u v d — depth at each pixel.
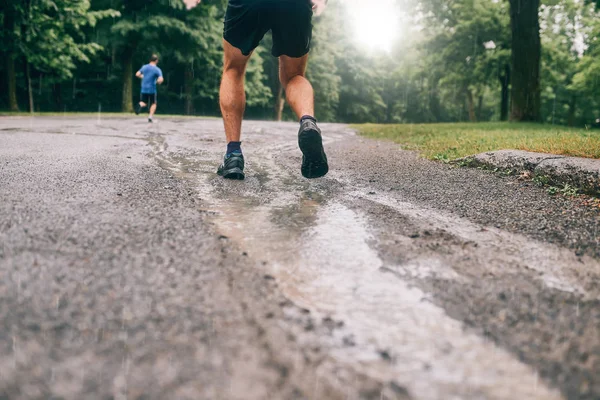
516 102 14.43
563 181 3.19
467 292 1.42
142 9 22.92
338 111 45.47
